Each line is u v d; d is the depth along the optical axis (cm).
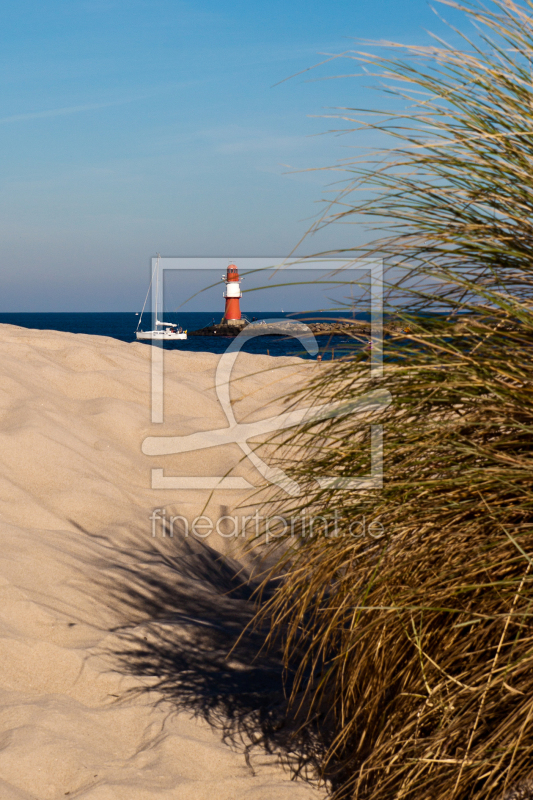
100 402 545
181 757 206
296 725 229
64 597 290
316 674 259
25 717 213
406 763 168
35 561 308
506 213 167
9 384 507
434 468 173
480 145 167
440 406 178
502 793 147
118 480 434
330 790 196
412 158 172
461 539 169
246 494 443
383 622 173
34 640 253
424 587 167
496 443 166
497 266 170
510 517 165
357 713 189
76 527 368
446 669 168
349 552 193
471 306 170
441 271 171
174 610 311
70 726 213
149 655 266
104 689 240
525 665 151
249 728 226
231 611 319
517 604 157
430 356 174
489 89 168
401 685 181
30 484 391
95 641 266
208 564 371
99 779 191
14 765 190
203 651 276
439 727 164
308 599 203
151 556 356
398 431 179
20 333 690
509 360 166
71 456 428
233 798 192
